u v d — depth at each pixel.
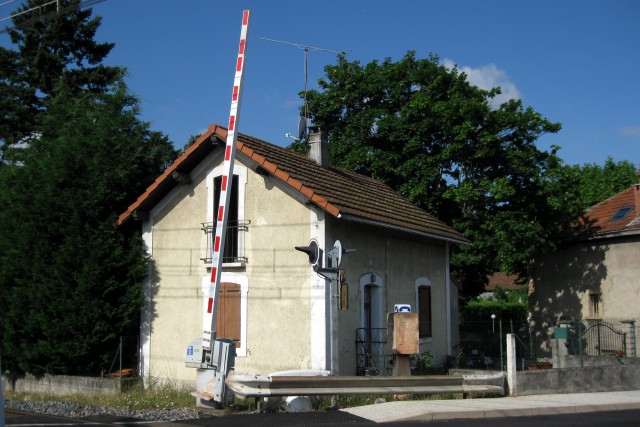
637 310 24.47
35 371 17.48
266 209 16.42
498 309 38.50
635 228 24.19
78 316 16.81
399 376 14.05
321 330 15.17
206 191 17.47
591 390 16.36
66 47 34.09
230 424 11.11
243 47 13.19
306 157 19.50
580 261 26.77
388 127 27.00
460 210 26.97
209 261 17.03
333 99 29.83
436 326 20.69
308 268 15.60
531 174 25.45
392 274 18.45
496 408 12.87
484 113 25.36
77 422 11.48
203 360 12.92
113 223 17.73
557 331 22.77
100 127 18.36
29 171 18.17
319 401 13.38
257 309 16.25
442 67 27.75
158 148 19.53
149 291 18.03
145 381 17.08
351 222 16.72
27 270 17.59
